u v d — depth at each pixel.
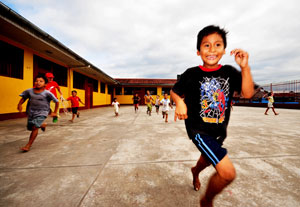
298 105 11.71
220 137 1.09
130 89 20.86
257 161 1.88
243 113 8.84
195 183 1.28
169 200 1.17
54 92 4.57
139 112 9.64
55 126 4.38
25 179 1.47
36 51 6.52
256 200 1.16
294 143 2.67
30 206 1.09
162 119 6.14
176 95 1.05
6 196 1.21
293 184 1.37
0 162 1.87
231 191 1.27
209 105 1.05
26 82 6.04
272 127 4.26
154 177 1.51
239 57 0.94
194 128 1.07
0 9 3.71
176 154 2.15
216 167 0.85
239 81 1.00
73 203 1.13
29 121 2.31
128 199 1.17
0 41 5.08
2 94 5.16
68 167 1.74
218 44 1.01
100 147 2.48
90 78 12.77
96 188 1.32
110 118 6.36
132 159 1.97
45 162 1.88
